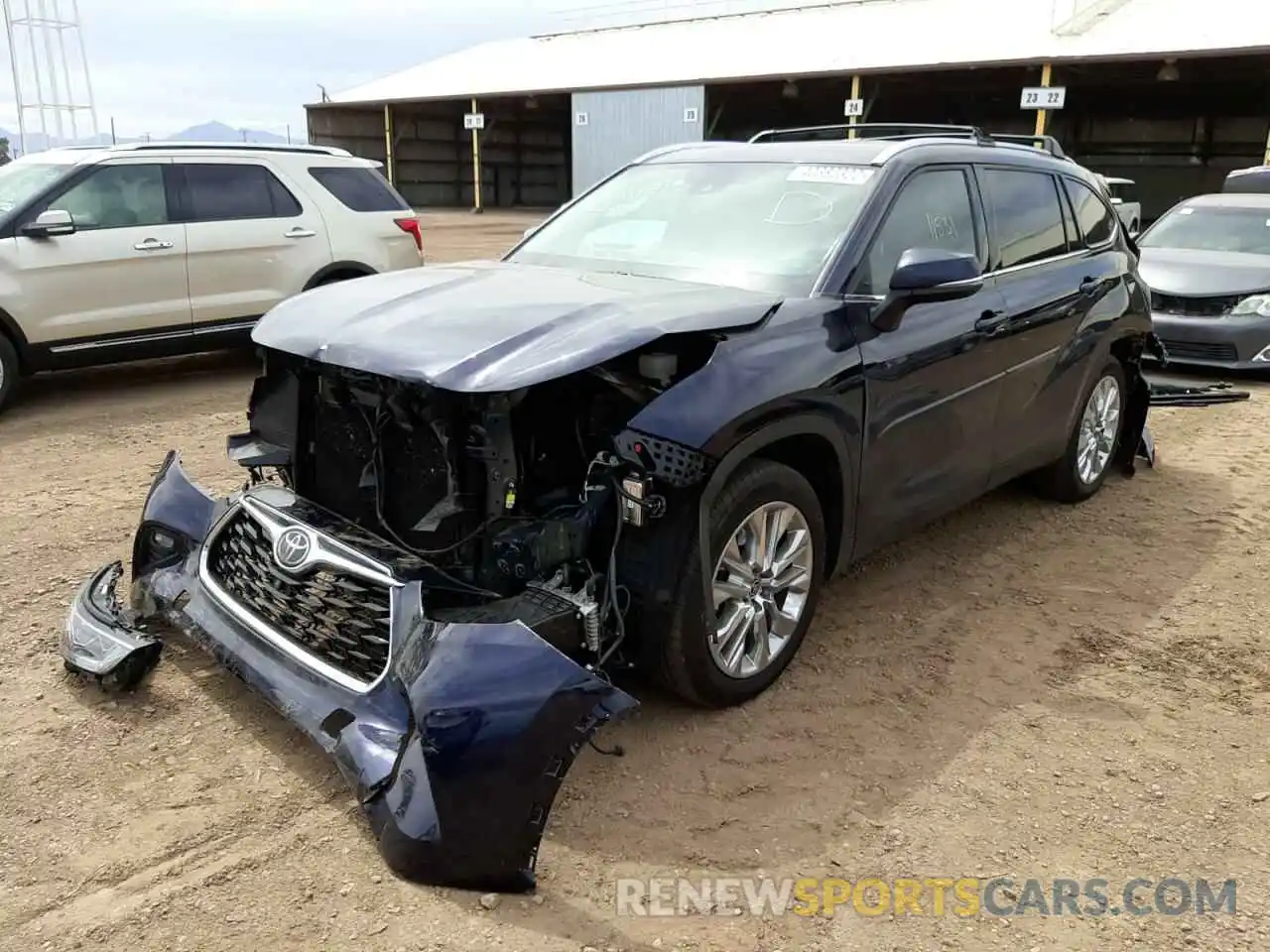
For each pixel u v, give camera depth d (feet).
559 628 9.89
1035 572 16.43
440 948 8.36
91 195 26.35
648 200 15.37
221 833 9.68
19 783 10.29
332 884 9.07
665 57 125.49
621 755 11.03
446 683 8.89
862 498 13.05
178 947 8.32
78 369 31.40
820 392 11.73
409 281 13.05
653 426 10.18
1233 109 113.19
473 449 10.34
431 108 145.69
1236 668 13.37
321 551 10.71
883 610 14.90
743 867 9.45
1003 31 98.48
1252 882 9.43
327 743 9.73
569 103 132.36
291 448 12.57
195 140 29.73
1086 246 18.56
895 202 13.83
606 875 9.27
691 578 10.69
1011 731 11.79
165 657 12.70
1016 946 8.60
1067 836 10.00
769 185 14.56
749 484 11.28
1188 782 10.89
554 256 15.07
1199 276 32.35
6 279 24.72
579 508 10.46
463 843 8.63
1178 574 16.46
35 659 12.70
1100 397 19.47
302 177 30.37
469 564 10.56
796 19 129.49
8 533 16.97
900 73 94.22
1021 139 19.07
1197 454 23.54
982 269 15.38
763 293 12.57
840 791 10.57
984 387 15.10
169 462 13.88
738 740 11.41
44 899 8.80
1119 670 13.26
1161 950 8.59
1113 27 90.27
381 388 10.85
